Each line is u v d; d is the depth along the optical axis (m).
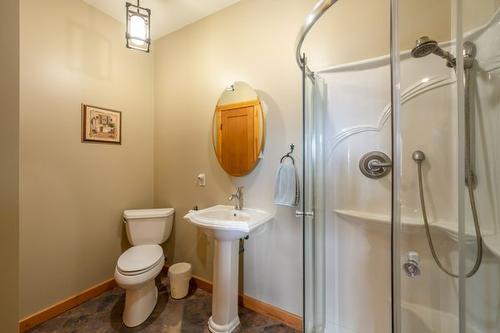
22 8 1.47
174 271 1.86
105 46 1.94
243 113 1.71
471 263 0.82
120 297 1.87
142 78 2.23
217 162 1.89
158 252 1.73
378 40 1.25
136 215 1.94
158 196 2.30
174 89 2.16
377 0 1.25
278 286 1.60
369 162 1.27
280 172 1.51
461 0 0.84
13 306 0.52
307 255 1.34
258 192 1.67
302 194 1.41
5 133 0.51
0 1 0.51
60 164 1.67
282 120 1.57
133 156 2.17
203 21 1.95
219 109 1.83
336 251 1.39
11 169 0.52
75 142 1.75
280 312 1.58
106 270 1.96
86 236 1.83
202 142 1.98
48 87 1.60
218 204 1.89
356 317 1.34
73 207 1.75
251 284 1.71
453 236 0.99
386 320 1.26
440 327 1.04
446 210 1.04
